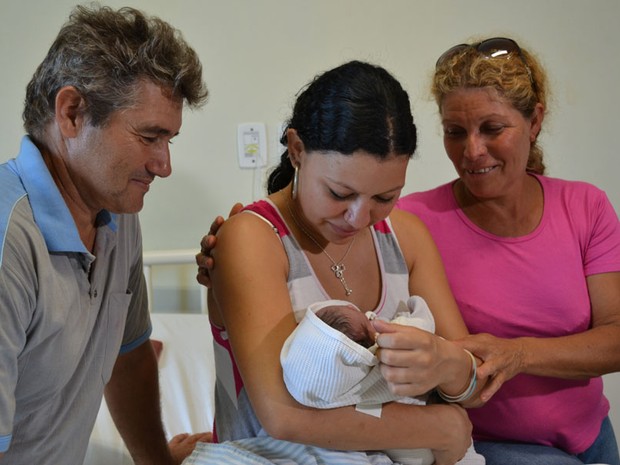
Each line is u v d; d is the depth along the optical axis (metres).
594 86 1.95
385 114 0.87
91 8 0.98
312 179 0.92
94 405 1.15
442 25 1.94
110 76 0.90
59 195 0.96
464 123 1.21
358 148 0.86
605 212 1.33
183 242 2.10
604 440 1.40
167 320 1.95
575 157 2.00
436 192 1.41
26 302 0.91
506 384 1.32
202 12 1.95
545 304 1.32
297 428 0.92
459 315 1.14
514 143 1.20
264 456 1.01
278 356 0.94
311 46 1.96
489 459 1.30
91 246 1.08
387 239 1.11
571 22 1.92
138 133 0.93
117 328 1.16
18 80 2.01
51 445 1.06
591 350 1.23
